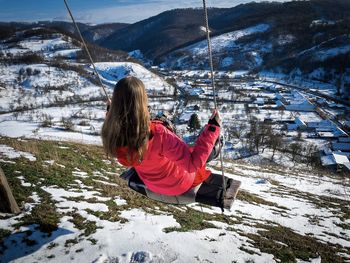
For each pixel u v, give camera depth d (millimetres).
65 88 176875
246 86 193250
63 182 10711
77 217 8375
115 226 8234
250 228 10875
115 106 2686
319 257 9453
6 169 10727
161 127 2846
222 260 7695
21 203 8594
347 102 150125
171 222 9203
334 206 19391
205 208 12023
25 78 191750
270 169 32594
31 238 7258
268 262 8234
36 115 118062
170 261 7145
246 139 81750
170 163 3059
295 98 157125
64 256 6828
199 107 133625
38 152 14062
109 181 12430
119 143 2715
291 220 14250
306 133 101250
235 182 3770
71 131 78938
